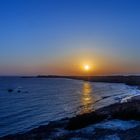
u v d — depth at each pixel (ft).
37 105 174.40
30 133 79.97
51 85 483.10
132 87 446.19
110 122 83.41
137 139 62.34
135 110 88.63
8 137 78.48
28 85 468.34
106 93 291.38
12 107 163.22
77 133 71.41
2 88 356.79
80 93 285.43
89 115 85.76
